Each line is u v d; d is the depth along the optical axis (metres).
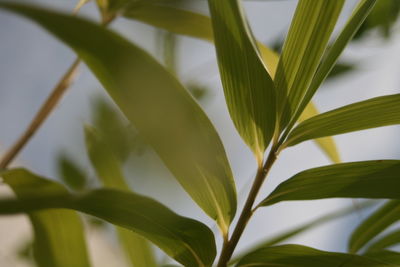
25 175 0.74
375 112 0.75
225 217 0.76
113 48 0.68
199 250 0.75
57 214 0.77
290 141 0.76
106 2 0.90
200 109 0.73
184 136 0.72
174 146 0.73
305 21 0.76
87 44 0.67
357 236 0.87
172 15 0.91
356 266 0.74
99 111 0.98
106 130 0.93
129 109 0.71
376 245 0.88
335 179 0.75
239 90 0.76
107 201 0.71
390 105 0.75
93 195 0.69
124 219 0.72
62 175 0.99
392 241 0.87
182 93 0.72
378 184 0.74
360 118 0.76
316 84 0.76
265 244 0.90
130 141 0.89
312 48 0.76
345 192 0.74
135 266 0.84
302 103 0.76
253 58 0.74
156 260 0.84
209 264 0.75
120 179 0.84
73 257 0.77
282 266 0.75
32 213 0.77
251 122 0.76
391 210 0.86
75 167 0.99
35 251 0.77
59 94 0.88
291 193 0.75
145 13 0.91
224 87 0.76
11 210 0.63
